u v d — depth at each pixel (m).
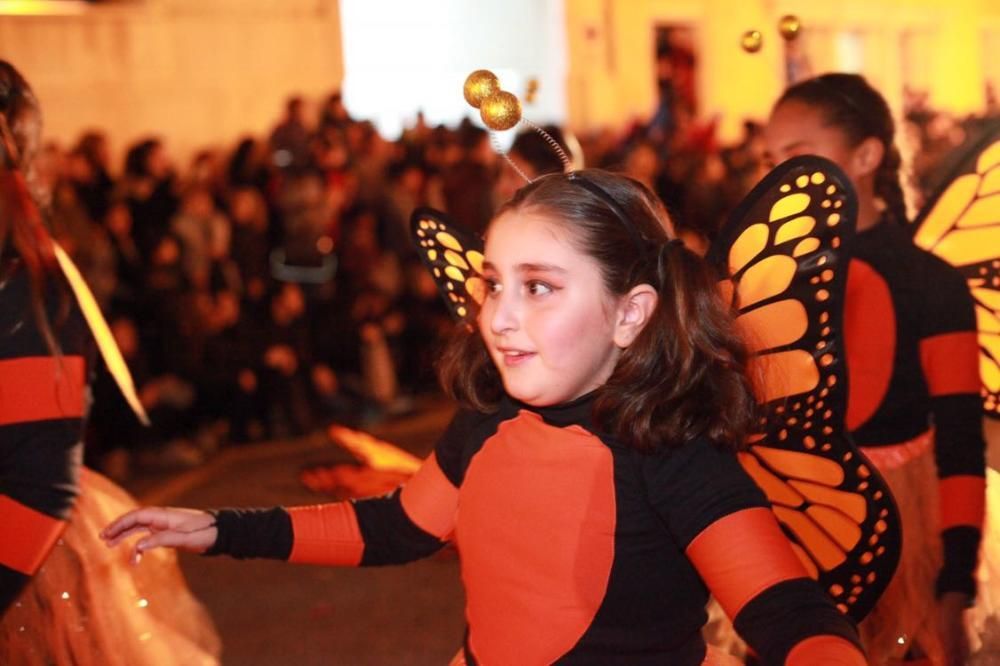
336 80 21.94
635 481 2.98
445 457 3.44
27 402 3.63
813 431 3.27
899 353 4.38
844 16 27.47
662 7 26.06
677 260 3.01
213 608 7.86
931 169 5.82
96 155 12.85
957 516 4.09
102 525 4.28
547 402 3.01
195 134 20.42
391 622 7.57
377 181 14.27
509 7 25.17
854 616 3.46
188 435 11.72
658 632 3.01
